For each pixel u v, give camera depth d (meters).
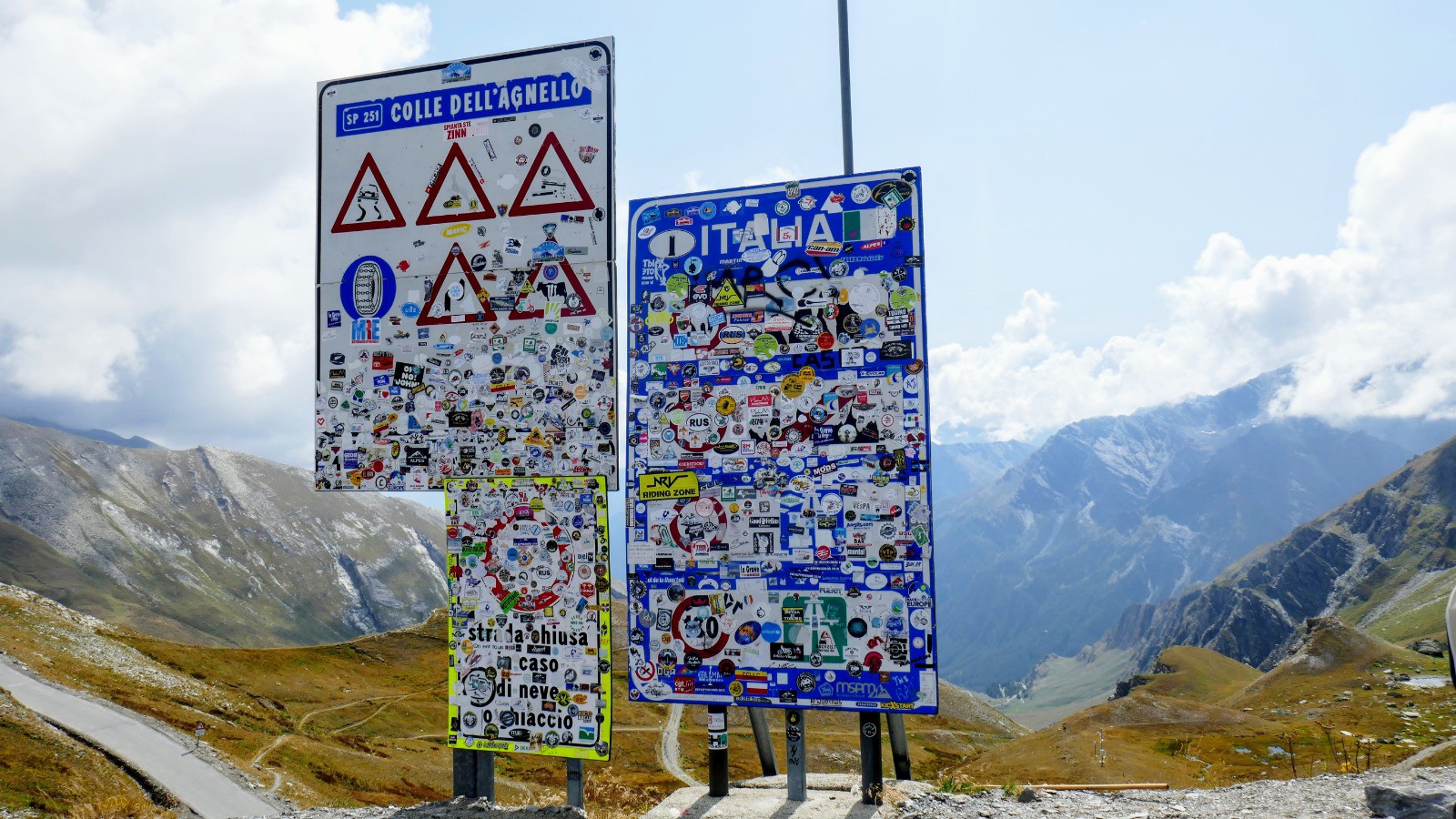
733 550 11.73
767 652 11.55
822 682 11.38
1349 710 121.19
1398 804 8.23
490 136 12.55
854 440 11.48
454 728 12.05
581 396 12.05
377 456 12.55
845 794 11.89
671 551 11.90
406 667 149.62
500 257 12.41
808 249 11.74
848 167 12.12
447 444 12.38
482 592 12.13
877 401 11.45
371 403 12.63
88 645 109.25
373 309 12.72
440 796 82.50
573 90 12.34
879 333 11.48
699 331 11.98
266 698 116.50
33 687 84.38
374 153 12.90
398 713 122.75
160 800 62.91
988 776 92.25
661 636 11.85
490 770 12.05
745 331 11.85
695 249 12.07
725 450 11.83
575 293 12.17
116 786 63.62
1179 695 190.75
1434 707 114.50
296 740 91.00
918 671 11.11
